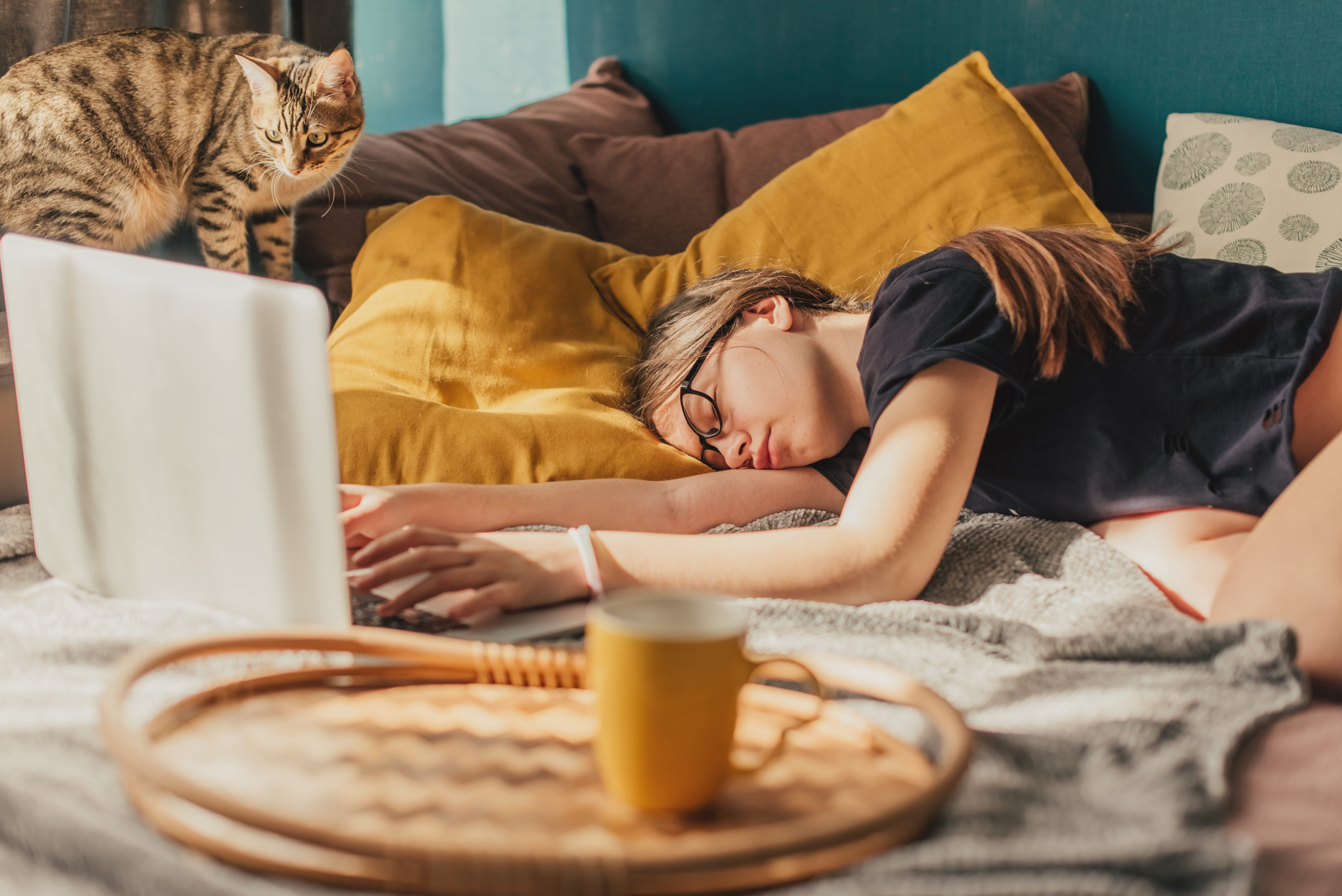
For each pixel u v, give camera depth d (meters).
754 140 1.88
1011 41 2.05
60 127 1.58
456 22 2.29
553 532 0.94
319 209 1.67
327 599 0.62
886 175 1.60
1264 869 0.48
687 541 0.82
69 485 0.78
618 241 1.85
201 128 1.73
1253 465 0.94
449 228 1.42
